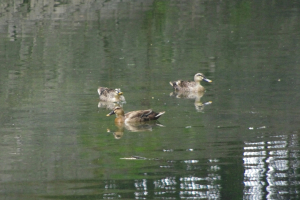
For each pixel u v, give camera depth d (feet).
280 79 69.41
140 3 138.00
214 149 41.93
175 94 64.03
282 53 86.99
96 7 131.64
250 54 87.04
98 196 32.96
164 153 41.29
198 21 119.65
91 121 52.16
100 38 101.04
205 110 55.47
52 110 56.08
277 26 113.29
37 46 94.12
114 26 112.16
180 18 122.62
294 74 72.02
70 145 43.86
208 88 66.44
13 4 129.08
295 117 51.13
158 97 62.54
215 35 104.58
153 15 124.36
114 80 70.74
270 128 47.47
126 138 45.85
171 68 78.23
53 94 63.26
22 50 91.04
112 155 41.01
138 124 51.06
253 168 37.32
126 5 135.23
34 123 51.11
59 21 116.67
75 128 49.42
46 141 45.09
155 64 81.51
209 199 32.35
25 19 117.70
